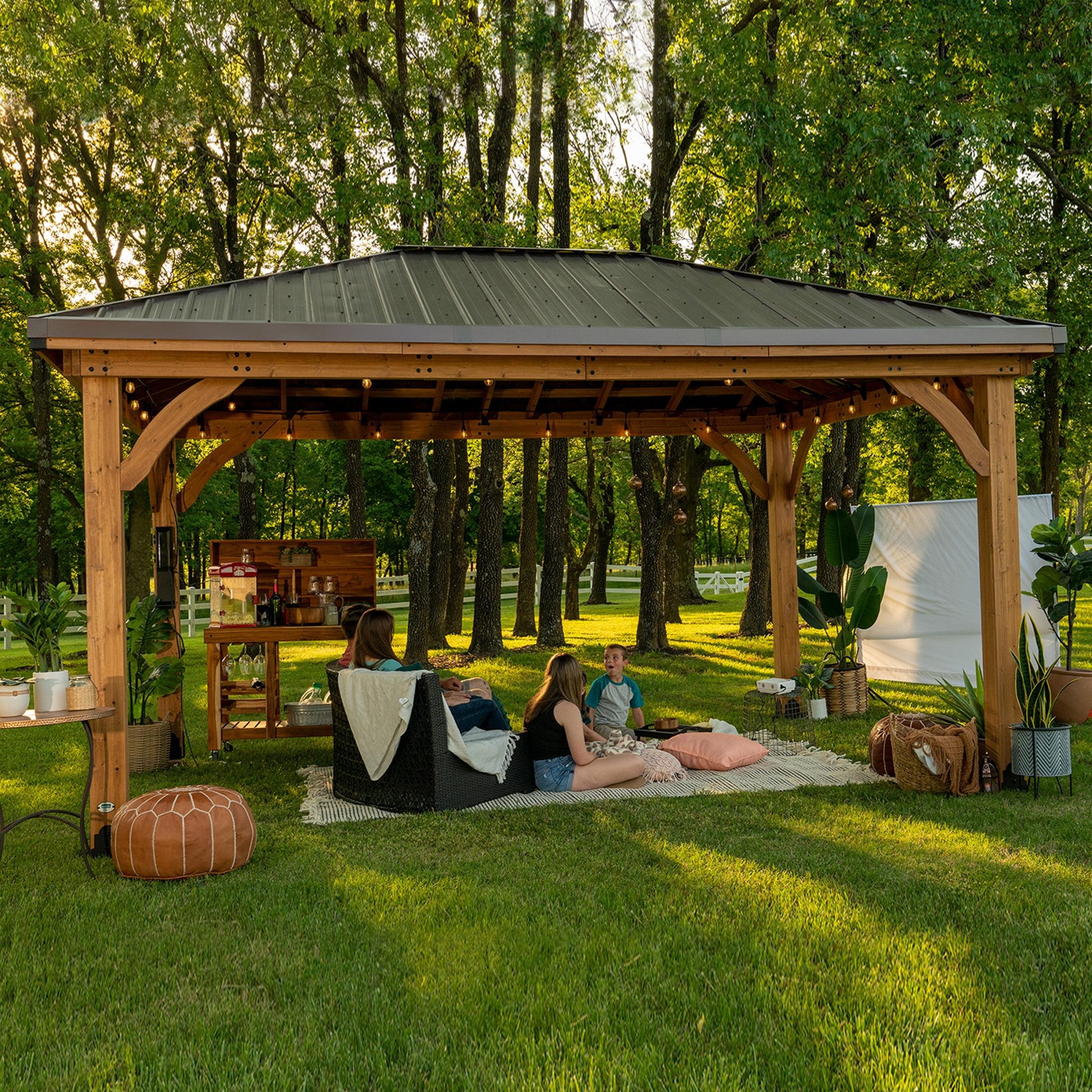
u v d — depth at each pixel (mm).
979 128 14273
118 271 17375
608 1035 3219
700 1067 3025
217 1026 3324
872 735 7227
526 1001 3484
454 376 6195
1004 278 15766
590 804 6422
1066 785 6688
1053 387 19453
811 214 14484
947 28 14992
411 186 14328
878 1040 3137
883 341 6508
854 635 9969
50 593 5578
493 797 6656
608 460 22875
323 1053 3137
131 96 14961
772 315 6961
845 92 14773
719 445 10250
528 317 6473
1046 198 19156
